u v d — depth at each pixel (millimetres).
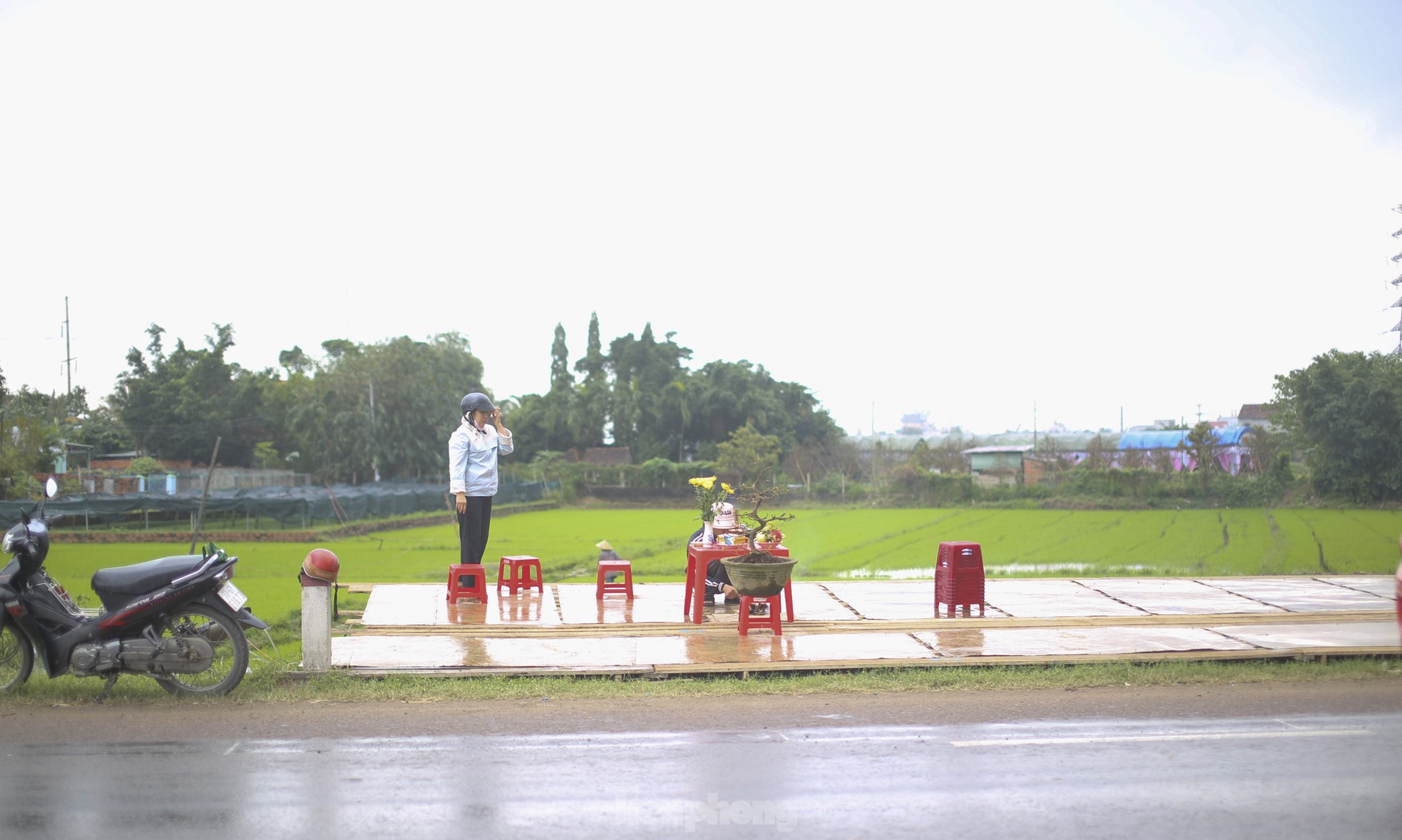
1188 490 39781
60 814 4277
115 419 57844
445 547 26094
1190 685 7066
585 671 7047
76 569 18141
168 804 4414
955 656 7574
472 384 63031
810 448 62219
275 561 21156
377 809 4363
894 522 33969
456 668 7117
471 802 4445
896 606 10164
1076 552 21125
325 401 53250
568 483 54156
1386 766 5035
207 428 56656
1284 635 8523
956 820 4219
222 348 59812
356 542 28250
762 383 71875
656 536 29891
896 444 82000
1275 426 42375
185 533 28234
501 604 10055
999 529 29438
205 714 6152
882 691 6859
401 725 5883
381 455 52812
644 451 67938
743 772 4922
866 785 4703
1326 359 38000
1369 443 36844
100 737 5617
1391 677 7277
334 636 8281
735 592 10023
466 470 9961
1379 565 17438
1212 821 4207
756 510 8805
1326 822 4199
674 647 7879
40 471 37531
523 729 5781
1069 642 8125
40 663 7254
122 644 6406
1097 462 44500
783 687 6906
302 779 4805
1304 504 38156
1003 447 62469
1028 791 4617
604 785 4695
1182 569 16781
